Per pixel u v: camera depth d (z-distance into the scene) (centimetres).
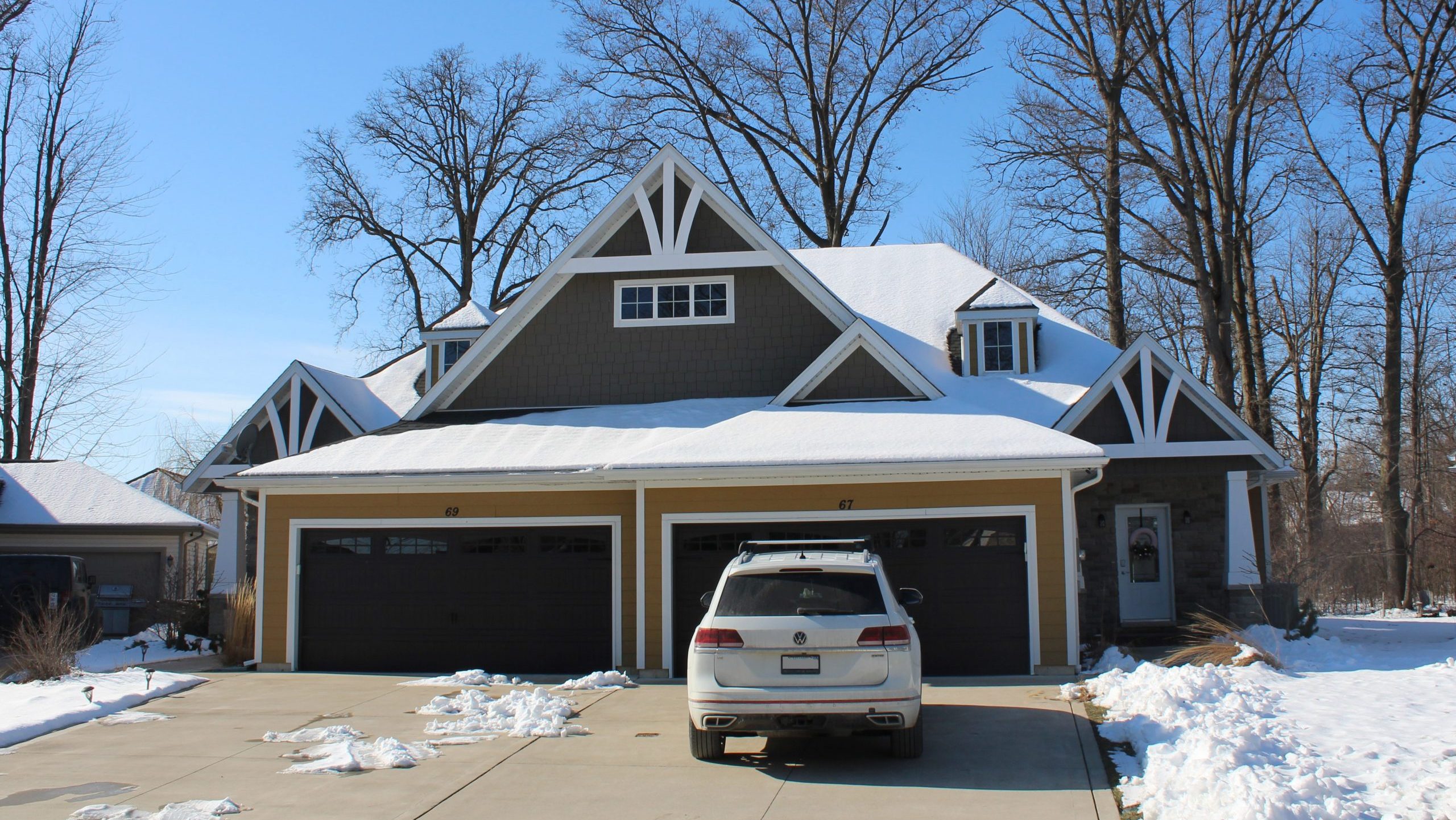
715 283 1941
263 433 2220
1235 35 2712
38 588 2011
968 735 1041
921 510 1500
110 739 1080
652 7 3428
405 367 2527
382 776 906
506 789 857
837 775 893
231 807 804
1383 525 2936
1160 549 1894
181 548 2614
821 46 3494
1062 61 2761
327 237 3728
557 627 1605
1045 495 1482
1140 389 1784
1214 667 1241
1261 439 1741
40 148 3409
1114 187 2656
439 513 1638
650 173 1947
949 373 2031
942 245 2425
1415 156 2738
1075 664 1447
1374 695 1127
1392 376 2803
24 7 3198
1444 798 708
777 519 1524
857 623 890
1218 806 711
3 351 3372
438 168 3831
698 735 945
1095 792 821
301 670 1641
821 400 1803
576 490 1617
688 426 1716
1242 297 2903
